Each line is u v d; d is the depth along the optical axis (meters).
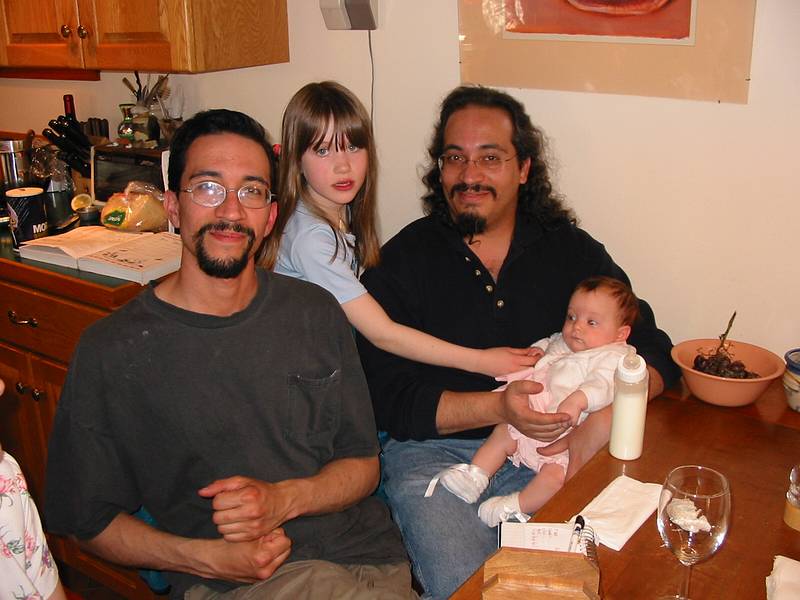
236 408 1.36
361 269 1.97
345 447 1.51
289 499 1.34
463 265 1.82
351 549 1.45
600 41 1.80
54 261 2.14
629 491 1.23
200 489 1.35
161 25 2.04
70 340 2.08
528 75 1.92
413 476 1.73
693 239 1.83
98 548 1.33
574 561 0.97
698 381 1.53
